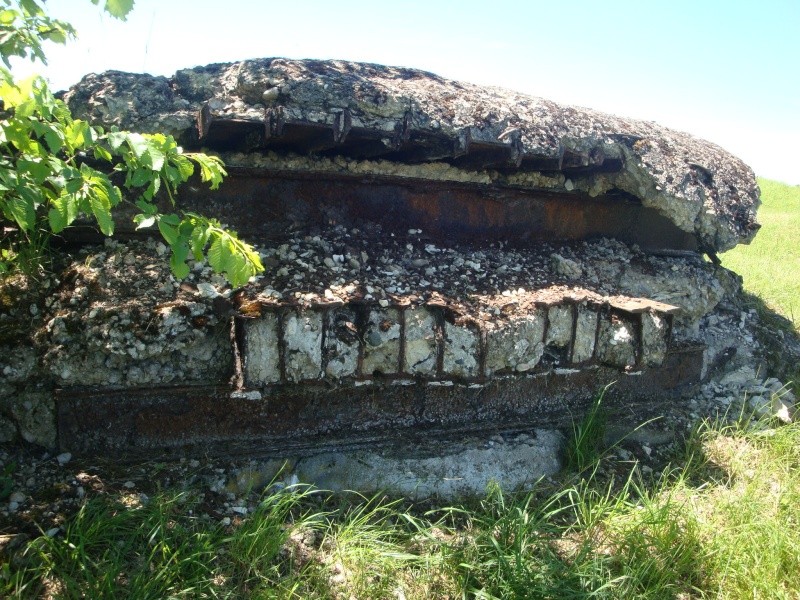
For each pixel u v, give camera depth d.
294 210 3.63
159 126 3.21
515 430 3.77
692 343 4.43
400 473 3.37
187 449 3.17
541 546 3.00
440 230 4.02
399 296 3.28
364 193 3.79
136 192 3.32
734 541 3.18
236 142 3.38
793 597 2.97
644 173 4.23
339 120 3.22
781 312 6.30
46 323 3.00
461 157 3.88
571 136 3.99
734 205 4.71
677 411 4.36
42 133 2.07
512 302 3.50
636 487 3.41
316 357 3.05
